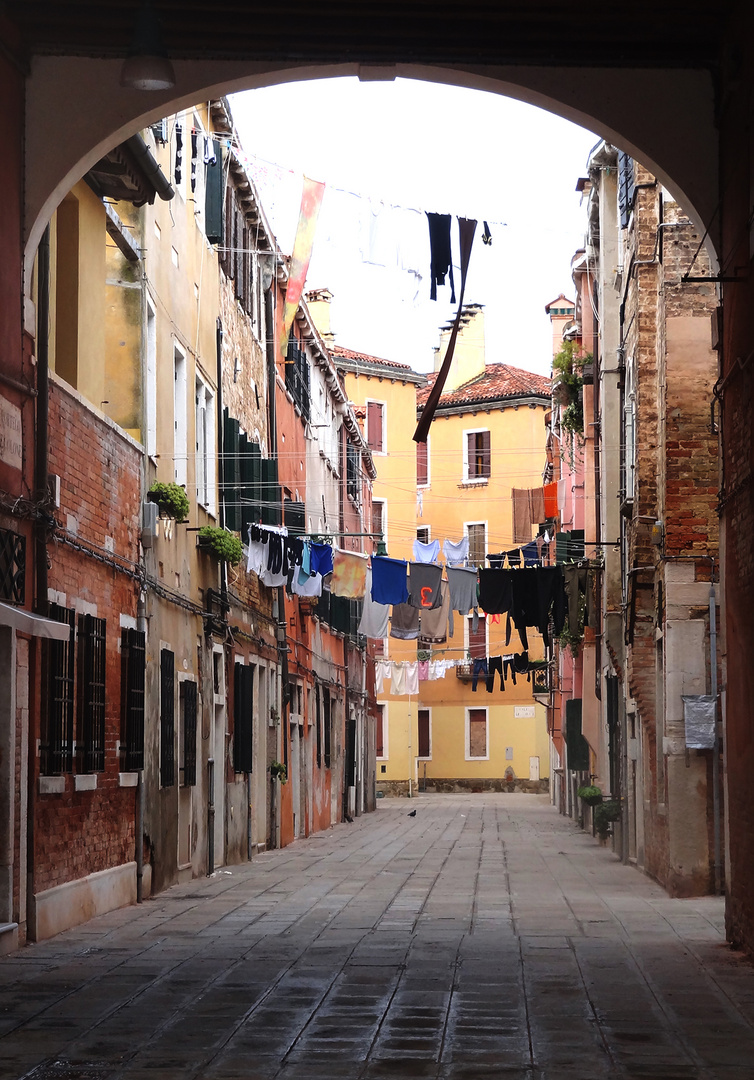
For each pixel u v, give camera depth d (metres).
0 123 11.51
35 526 12.32
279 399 30.75
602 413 25.80
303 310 32.97
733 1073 7.36
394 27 11.88
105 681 14.58
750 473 11.54
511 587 26.34
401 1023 8.70
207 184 21.75
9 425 11.70
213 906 15.56
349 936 12.85
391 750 60.12
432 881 19.05
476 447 61.00
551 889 17.84
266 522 25.42
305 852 25.70
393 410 60.78
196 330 20.62
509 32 11.96
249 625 24.77
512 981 10.30
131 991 9.79
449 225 13.93
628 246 21.48
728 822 12.77
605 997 9.64
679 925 13.81
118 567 15.18
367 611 30.47
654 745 20.06
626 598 22.06
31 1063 7.59
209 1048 7.97
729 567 12.66
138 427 16.80
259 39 12.05
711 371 17.41
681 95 12.44
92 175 14.47
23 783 11.94
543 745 59.69
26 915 12.19
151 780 16.75
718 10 11.63
